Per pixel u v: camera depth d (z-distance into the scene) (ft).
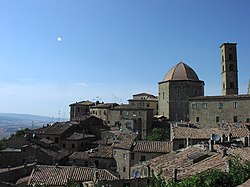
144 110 386.93
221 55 378.32
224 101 315.99
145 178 122.01
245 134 192.24
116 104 464.65
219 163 98.48
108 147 261.03
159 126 381.19
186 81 386.32
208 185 74.08
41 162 256.11
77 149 317.01
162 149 212.23
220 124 287.28
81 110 517.96
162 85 405.59
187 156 122.52
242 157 103.55
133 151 216.95
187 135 200.85
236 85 362.33
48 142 305.32
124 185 118.83
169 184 83.66
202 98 329.72
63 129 339.98
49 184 154.71
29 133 336.70
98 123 398.21
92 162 248.93
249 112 301.43
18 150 261.85
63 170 168.55
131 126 379.55
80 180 157.99
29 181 157.17
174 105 387.96
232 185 74.23
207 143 149.38
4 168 229.04
